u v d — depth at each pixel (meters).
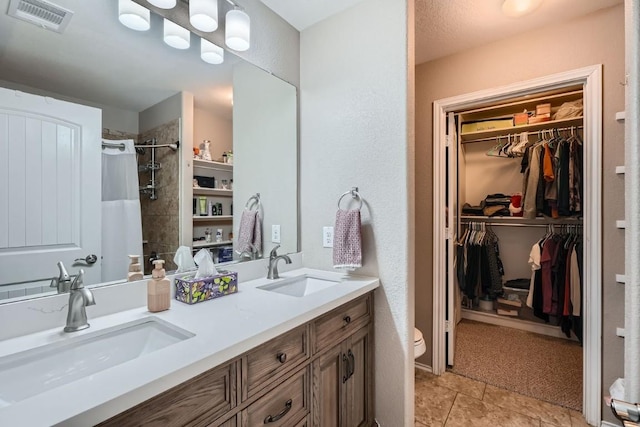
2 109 0.93
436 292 2.31
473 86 2.17
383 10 1.59
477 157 3.60
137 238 1.23
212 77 1.50
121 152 1.20
